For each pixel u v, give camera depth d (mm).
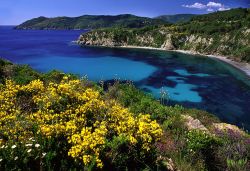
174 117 14039
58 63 98375
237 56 121062
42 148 6637
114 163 7109
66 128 7305
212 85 67938
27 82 16094
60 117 8242
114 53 141500
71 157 6820
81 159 6668
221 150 9844
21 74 17625
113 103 10992
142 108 15156
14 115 7941
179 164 8570
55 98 8969
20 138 6891
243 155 10016
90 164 6551
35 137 6977
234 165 9109
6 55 116500
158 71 86562
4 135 7129
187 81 72062
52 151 6730
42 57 113312
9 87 10031
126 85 20734
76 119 8203
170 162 8648
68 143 7074
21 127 7289
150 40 190500
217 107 50125
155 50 166875
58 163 6699
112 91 18359
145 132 7785
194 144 9289
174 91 60750
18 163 6195
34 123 7668
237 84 69812
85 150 6648
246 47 133000
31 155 6438
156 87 64062
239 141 11438
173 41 173875
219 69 93625
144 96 19438
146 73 82188
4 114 7980
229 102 53312
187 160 8977
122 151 7457
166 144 9617
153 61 111688
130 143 7504
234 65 104250
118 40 198125
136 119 8609
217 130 13883
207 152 9336
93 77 74375
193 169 8422
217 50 149625
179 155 9070
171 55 138625
